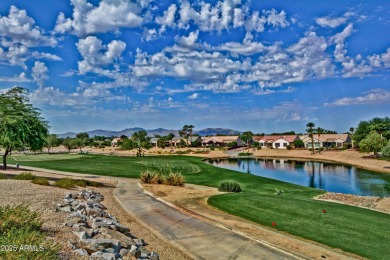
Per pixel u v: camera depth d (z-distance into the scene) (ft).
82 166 166.20
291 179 148.15
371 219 51.80
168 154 320.09
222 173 151.64
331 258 34.99
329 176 157.17
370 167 189.06
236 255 36.32
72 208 44.57
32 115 103.71
